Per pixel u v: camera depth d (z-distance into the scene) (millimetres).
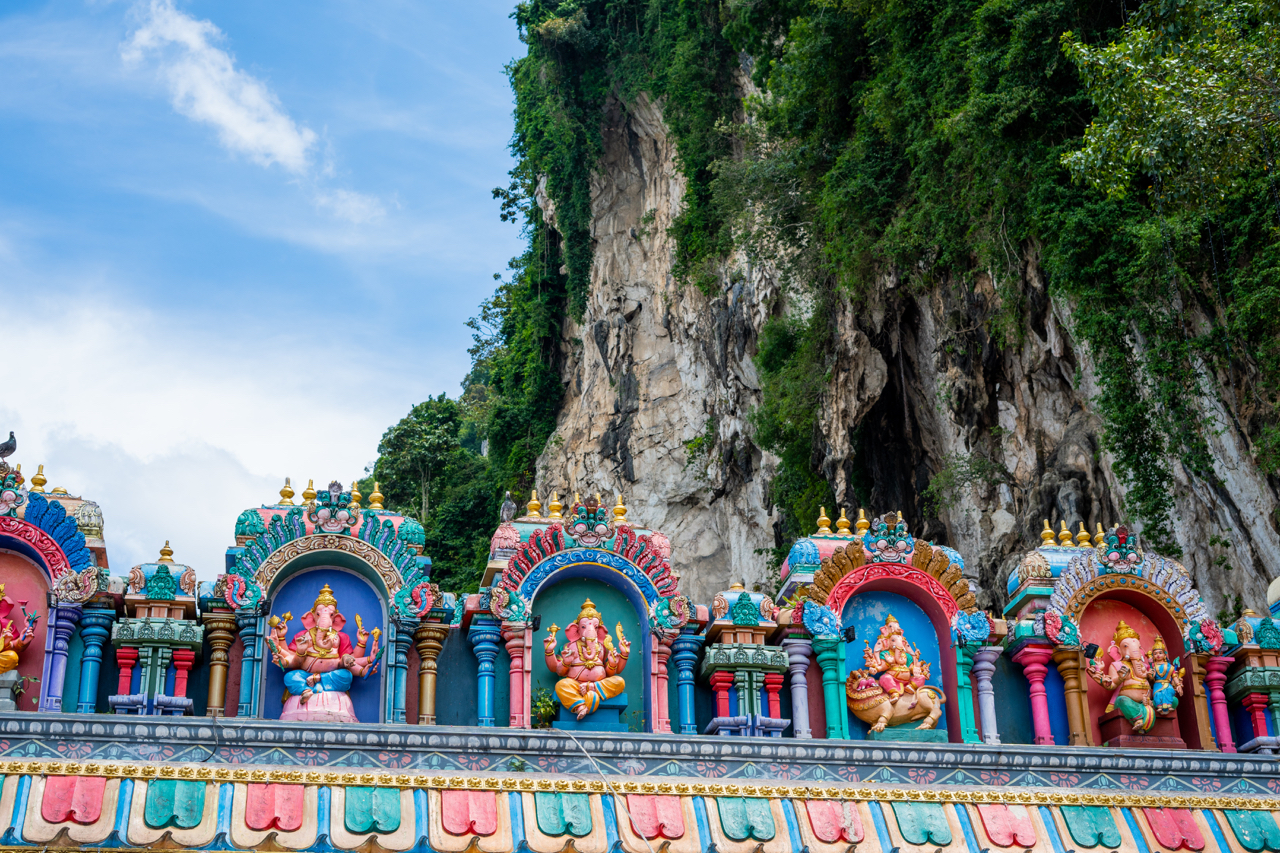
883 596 13070
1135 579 13164
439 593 12086
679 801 10797
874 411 35469
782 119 39281
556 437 55406
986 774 11609
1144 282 24875
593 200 55125
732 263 44406
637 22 53031
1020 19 27281
